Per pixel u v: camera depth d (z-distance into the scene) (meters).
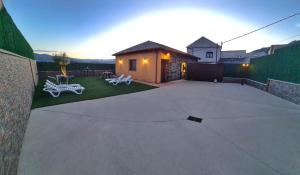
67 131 3.81
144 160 2.74
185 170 2.50
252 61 14.30
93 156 2.82
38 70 16.02
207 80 17.03
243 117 5.20
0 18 4.68
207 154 2.97
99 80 14.97
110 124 4.36
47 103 6.28
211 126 4.38
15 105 2.97
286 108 6.40
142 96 8.19
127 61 17.23
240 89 11.51
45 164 2.55
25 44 9.55
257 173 2.47
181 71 17.70
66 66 17.83
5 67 2.80
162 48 13.06
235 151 3.10
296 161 2.80
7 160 2.02
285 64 8.51
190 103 6.94
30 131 3.74
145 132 3.90
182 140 3.52
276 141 3.55
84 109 5.63
